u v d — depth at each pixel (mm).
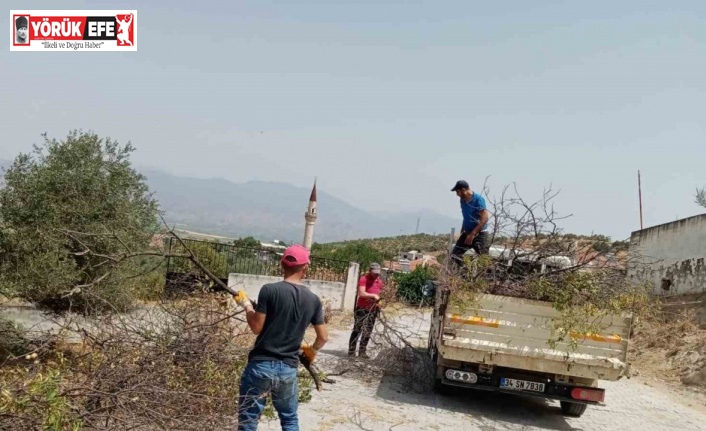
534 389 8570
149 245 10578
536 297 8703
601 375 8289
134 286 9734
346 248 27438
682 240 19625
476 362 8531
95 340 6148
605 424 9250
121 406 5059
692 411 11125
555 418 9211
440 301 9617
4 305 9391
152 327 6754
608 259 9281
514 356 8391
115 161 10430
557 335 8422
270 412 6727
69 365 5922
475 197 10609
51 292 9086
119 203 10125
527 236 9891
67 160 10008
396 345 10445
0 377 5281
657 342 16375
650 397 11969
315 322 5125
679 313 17453
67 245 9602
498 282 9023
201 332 6648
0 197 9547
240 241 20891
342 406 8188
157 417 5246
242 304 5324
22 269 9125
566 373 8367
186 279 10070
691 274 18812
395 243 52812
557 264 9523
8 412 4500
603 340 8375
